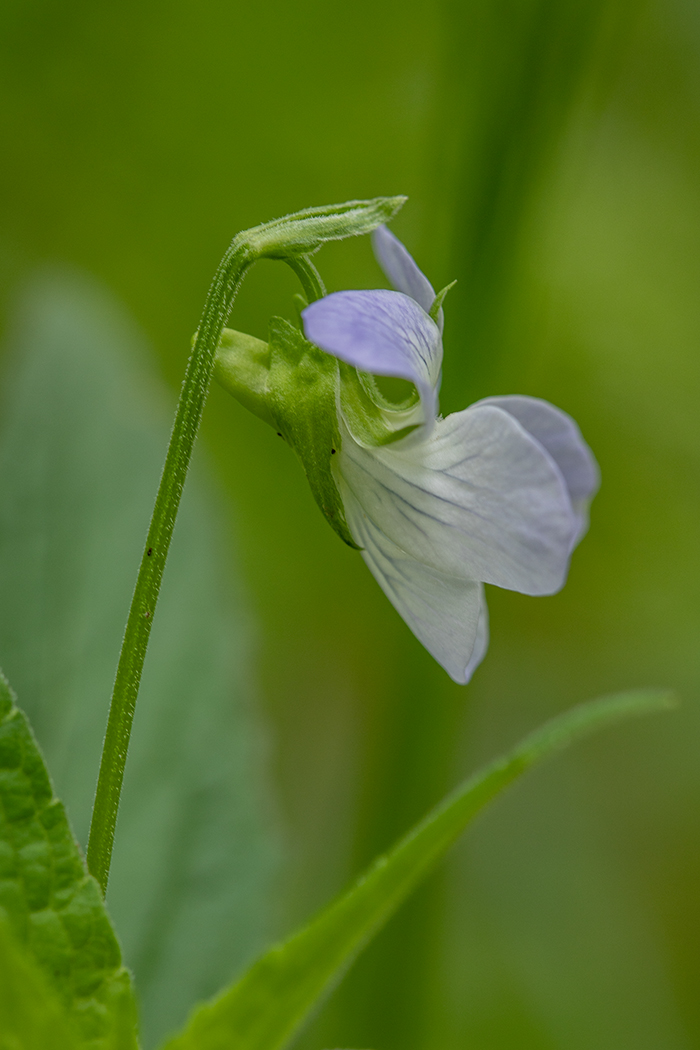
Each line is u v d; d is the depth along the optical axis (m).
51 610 0.22
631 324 0.30
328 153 0.28
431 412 0.19
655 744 0.37
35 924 0.18
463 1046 0.30
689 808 0.36
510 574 0.19
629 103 0.32
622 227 0.31
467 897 0.33
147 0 0.26
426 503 0.19
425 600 0.19
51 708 0.22
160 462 0.23
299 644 0.32
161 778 0.22
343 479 0.19
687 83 0.31
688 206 0.31
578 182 0.27
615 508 0.32
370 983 0.24
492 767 0.18
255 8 0.26
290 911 0.30
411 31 0.26
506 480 0.19
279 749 0.35
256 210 0.29
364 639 0.32
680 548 0.33
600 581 0.34
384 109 0.28
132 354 0.24
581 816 0.36
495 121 0.24
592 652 0.35
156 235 0.29
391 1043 0.24
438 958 0.24
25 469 0.22
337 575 0.31
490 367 0.24
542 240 0.26
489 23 0.24
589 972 0.32
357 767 0.33
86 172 0.28
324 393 0.19
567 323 0.30
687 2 0.31
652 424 0.31
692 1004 0.35
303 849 0.33
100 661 0.22
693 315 0.30
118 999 0.18
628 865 0.36
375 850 0.25
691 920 0.36
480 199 0.24
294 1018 0.18
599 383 0.30
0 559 0.22
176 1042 0.18
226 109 0.28
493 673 0.35
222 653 0.22
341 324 0.18
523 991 0.31
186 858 0.22
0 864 0.18
